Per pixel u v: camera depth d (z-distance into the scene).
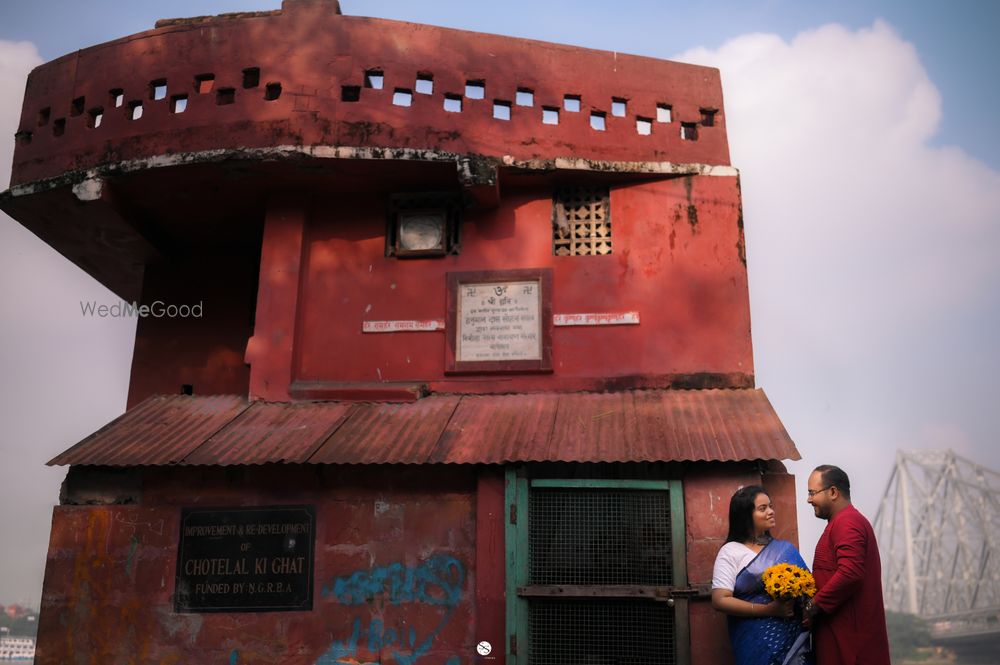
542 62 9.02
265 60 8.85
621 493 7.16
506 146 8.66
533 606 6.95
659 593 6.75
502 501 7.21
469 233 8.95
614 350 8.42
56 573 7.68
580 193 8.97
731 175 8.86
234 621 7.36
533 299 8.62
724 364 8.27
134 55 9.20
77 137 9.17
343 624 7.23
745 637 5.27
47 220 9.52
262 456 7.32
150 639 7.42
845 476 5.57
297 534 7.50
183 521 7.67
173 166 8.61
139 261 10.60
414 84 8.80
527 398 8.20
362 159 8.46
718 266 8.56
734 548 5.51
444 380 8.57
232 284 10.48
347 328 8.84
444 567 7.23
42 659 7.48
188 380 10.20
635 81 9.13
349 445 7.43
